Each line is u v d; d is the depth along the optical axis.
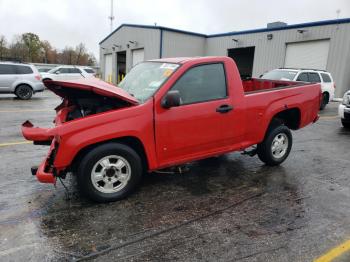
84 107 4.42
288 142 5.68
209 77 4.46
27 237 3.22
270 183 4.83
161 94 4.04
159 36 27.16
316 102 5.91
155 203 4.05
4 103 14.07
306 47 20.91
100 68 41.38
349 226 3.59
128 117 3.86
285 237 3.33
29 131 4.01
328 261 2.94
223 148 4.71
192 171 5.27
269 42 23.22
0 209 3.78
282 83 6.36
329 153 6.68
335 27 18.98
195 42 28.86
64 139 3.62
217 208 3.97
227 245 3.17
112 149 3.89
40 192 4.28
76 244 3.13
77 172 3.85
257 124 4.98
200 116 4.33
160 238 3.27
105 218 3.64
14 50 63.81
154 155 4.10
